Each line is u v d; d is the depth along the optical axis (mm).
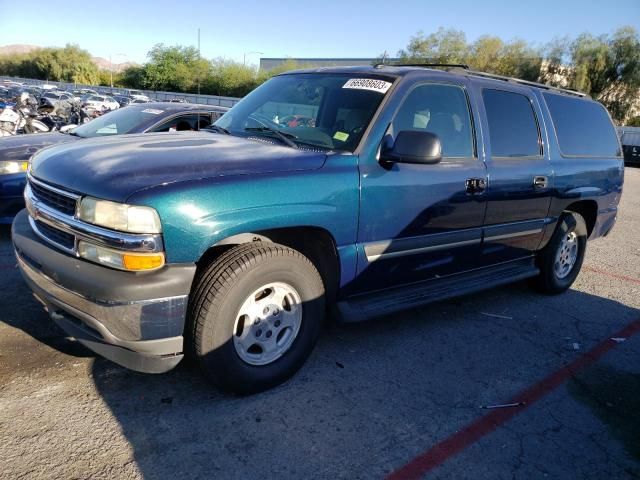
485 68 49375
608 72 43875
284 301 3145
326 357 3643
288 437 2758
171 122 6645
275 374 3113
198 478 2426
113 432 2676
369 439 2809
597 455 2875
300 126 3654
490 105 4199
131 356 2660
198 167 2789
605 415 3266
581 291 5637
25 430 2629
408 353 3820
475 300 5051
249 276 2832
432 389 3367
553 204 4777
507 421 3100
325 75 4008
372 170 3293
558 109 4938
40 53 97625
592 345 4258
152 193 2541
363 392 3246
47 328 3656
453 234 3910
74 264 2656
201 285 2787
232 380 2932
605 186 5418
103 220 2557
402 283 3766
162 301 2578
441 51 50844
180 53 71625
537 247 4887
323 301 3273
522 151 4449
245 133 3725
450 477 2590
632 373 3836
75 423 2715
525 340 4234
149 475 2414
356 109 3502
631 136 32500
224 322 2801
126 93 54719
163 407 2910
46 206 2912
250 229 2783
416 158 3199
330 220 3109
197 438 2688
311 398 3127
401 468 2617
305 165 3062
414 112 3605
